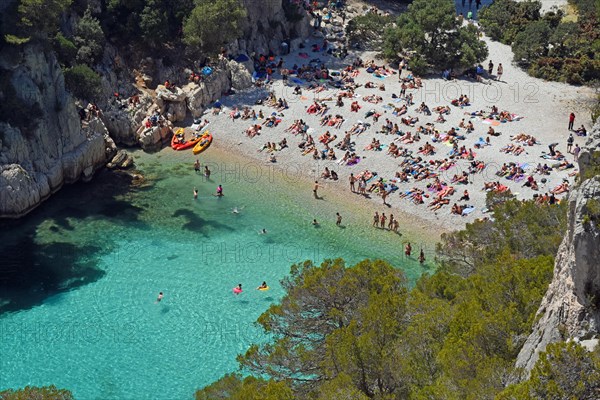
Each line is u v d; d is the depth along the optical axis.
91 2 108.19
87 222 86.00
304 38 125.44
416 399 41.28
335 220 86.62
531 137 97.12
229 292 74.75
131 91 106.75
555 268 42.88
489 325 44.66
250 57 116.75
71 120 92.44
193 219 86.81
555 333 39.81
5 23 89.19
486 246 61.34
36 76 90.31
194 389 63.38
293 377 50.41
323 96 108.50
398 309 49.59
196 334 69.38
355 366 45.88
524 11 129.88
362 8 138.00
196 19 106.50
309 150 97.81
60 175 91.25
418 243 82.56
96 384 63.94
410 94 107.25
